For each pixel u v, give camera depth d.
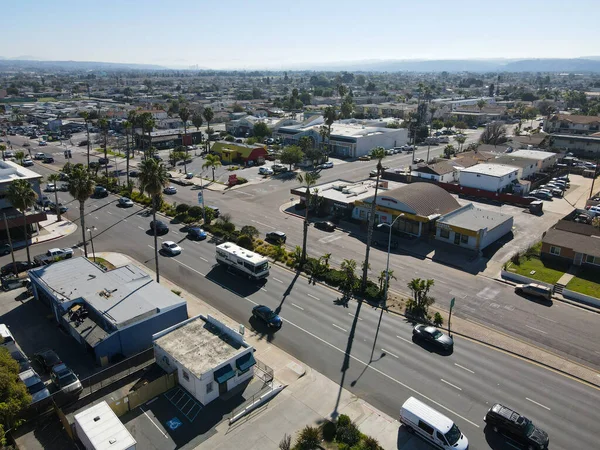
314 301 51.56
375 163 128.88
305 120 175.12
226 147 134.12
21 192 55.94
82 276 51.28
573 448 31.25
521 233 73.69
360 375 38.81
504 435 32.25
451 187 100.31
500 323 47.19
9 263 61.31
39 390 35.31
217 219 79.31
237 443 31.33
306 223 59.56
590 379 38.50
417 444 31.44
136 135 149.25
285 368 39.62
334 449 30.70
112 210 86.06
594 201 86.50
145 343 42.91
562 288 54.25
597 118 167.00
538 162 112.38
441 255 65.44
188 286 54.81
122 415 34.00
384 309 49.97
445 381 38.12
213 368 35.03
